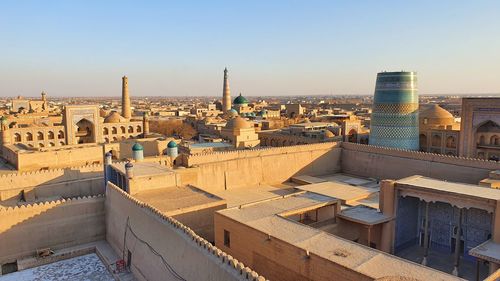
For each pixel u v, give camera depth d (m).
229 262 13.03
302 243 15.55
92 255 22.86
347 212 22.59
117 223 22.52
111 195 23.52
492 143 37.47
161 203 22.17
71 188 27.61
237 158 33.31
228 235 19.09
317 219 22.70
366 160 36.66
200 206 21.78
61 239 23.05
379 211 22.53
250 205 21.28
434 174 30.91
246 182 33.44
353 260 13.95
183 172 28.17
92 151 36.88
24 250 21.84
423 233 23.44
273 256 16.11
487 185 23.27
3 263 21.20
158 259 17.53
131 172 23.97
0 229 21.09
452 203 20.00
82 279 19.88
